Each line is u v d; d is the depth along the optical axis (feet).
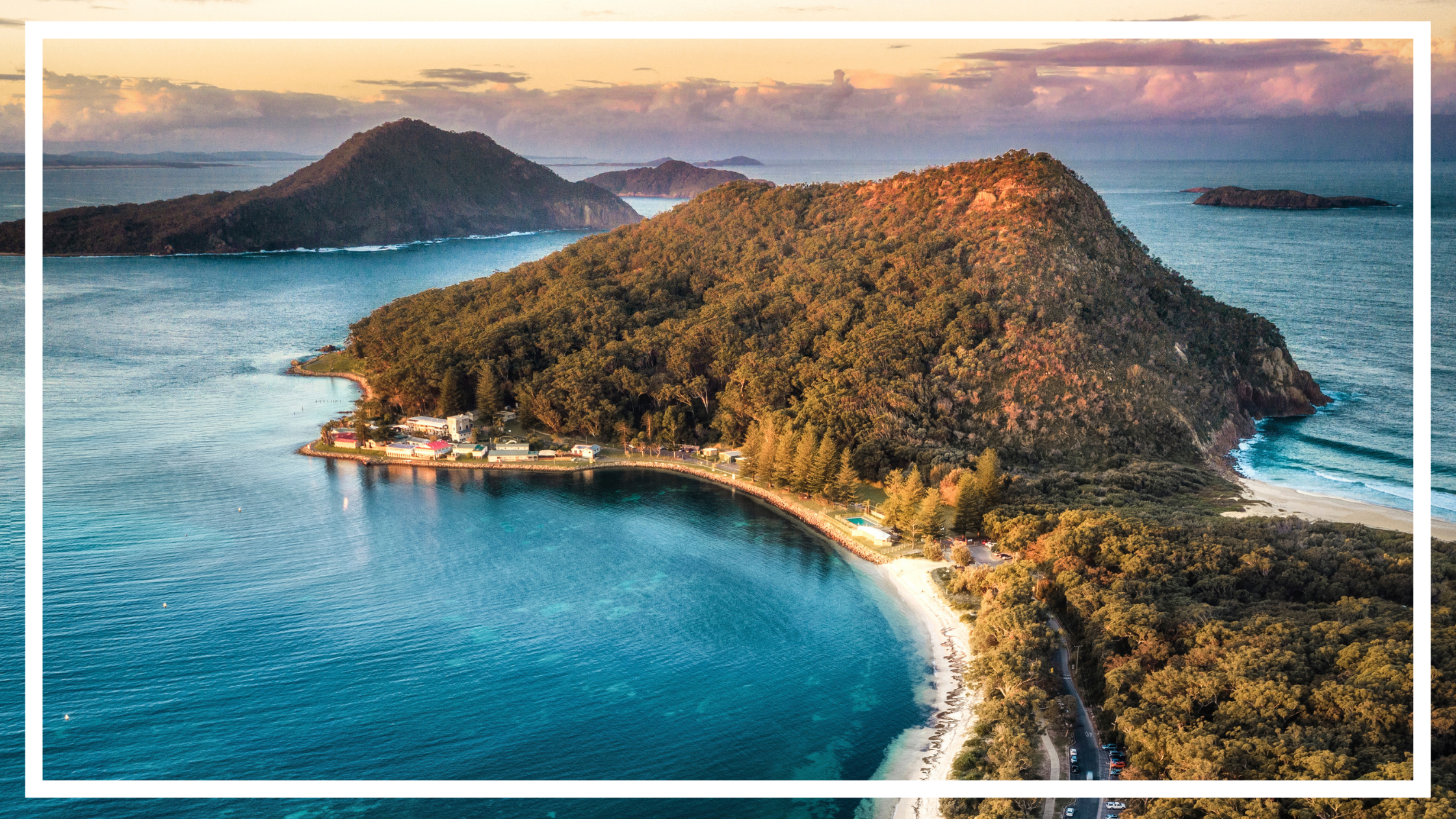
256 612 542.57
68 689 459.32
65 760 407.23
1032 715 422.41
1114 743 408.46
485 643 513.45
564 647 511.40
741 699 464.24
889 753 424.87
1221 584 505.25
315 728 433.89
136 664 482.69
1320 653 413.18
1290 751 350.02
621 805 388.16
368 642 511.81
